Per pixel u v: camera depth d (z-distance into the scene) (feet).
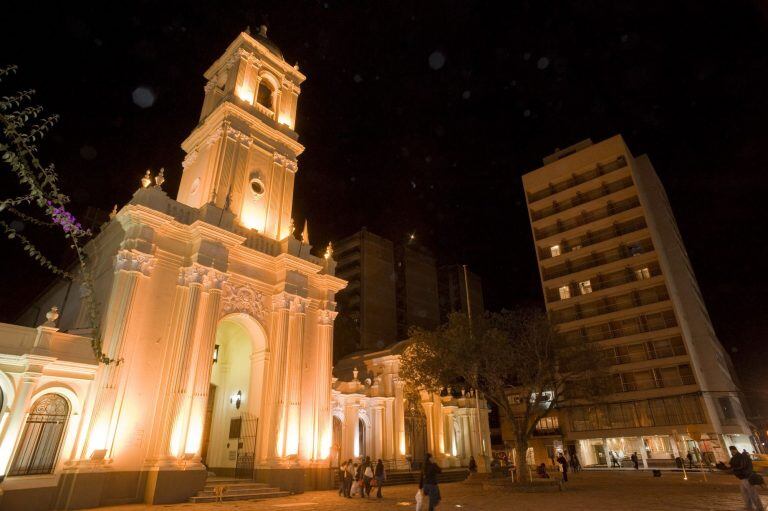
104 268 73.56
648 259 159.12
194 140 94.94
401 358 87.51
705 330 159.84
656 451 140.46
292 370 77.71
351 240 269.23
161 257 69.36
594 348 79.82
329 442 80.79
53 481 52.70
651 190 186.91
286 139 95.45
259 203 87.56
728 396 147.74
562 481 76.33
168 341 66.18
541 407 164.45
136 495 57.11
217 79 100.53
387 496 67.62
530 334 77.46
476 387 76.54
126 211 68.33
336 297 258.78
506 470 97.55
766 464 94.22
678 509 46.68
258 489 65.98
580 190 183.83
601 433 147.54
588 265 173.17
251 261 80.89
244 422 76.79
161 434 60.90
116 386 58.95
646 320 153.17
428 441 111.04
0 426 50.75
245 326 80.69
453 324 78.33
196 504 56.70
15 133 26.40
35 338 56.39
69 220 31.22
